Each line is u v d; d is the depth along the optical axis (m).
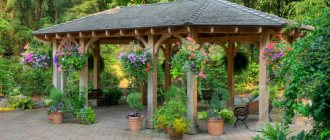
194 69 7.20
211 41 11.20
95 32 8.74
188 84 7.66
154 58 8.19
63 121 9.28
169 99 8.23
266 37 7.80
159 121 7.34
